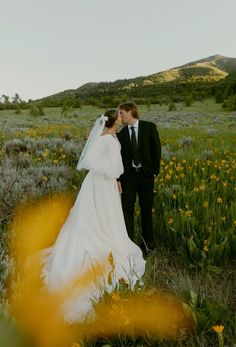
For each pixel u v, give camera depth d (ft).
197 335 10.88
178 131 65.05
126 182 16.84
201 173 27.78
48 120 117.39
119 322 10.34
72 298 12.53
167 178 23.24
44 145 39.96
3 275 12.23
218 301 12.13
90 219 14.74
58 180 25.44
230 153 35.35
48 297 12.33
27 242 15.72
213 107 209.56
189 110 188.03
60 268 13.64
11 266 12.58
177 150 39.55
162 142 46.88
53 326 11.21
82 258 13.93
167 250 16.98
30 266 12.91
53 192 21.91
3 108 262.26
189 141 45.68
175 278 13.53
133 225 17.28
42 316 11.46
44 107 265.34
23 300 11.22
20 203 19.38
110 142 14.74
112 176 14.84
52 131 62.34
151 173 16.53
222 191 22.43
